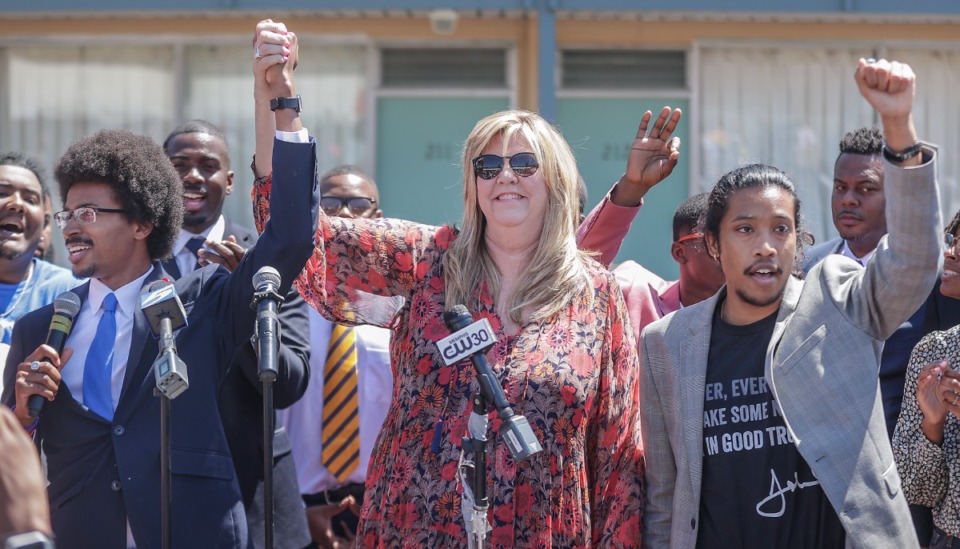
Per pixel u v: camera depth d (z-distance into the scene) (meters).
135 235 3.78
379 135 8.42
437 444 3.51
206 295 3.76
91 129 8.47
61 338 3.57
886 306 3.39
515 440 3.18
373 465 3.67
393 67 8.41
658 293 4.96
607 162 8.35
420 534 3.46
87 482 3.53
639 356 3.82
